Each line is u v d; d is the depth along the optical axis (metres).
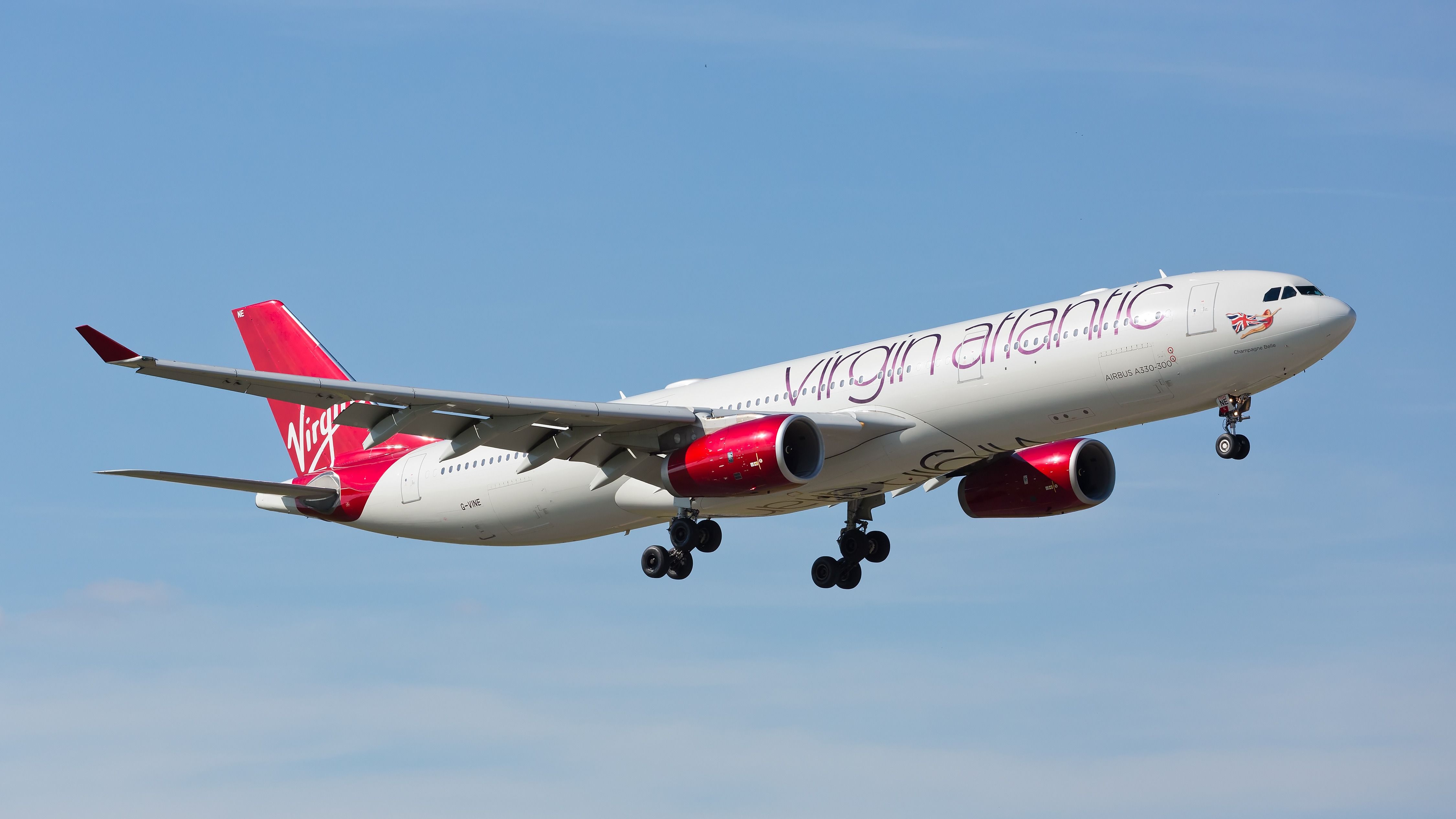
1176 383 86.75
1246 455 88.06
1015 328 91.19
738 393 102.62
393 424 91.69
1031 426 91.06
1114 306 88.50
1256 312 84.81
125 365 76.38
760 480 89.19
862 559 109.56
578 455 99.19
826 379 98.00
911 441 93.44
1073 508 104.50
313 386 84.19
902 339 96.69
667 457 96.00
